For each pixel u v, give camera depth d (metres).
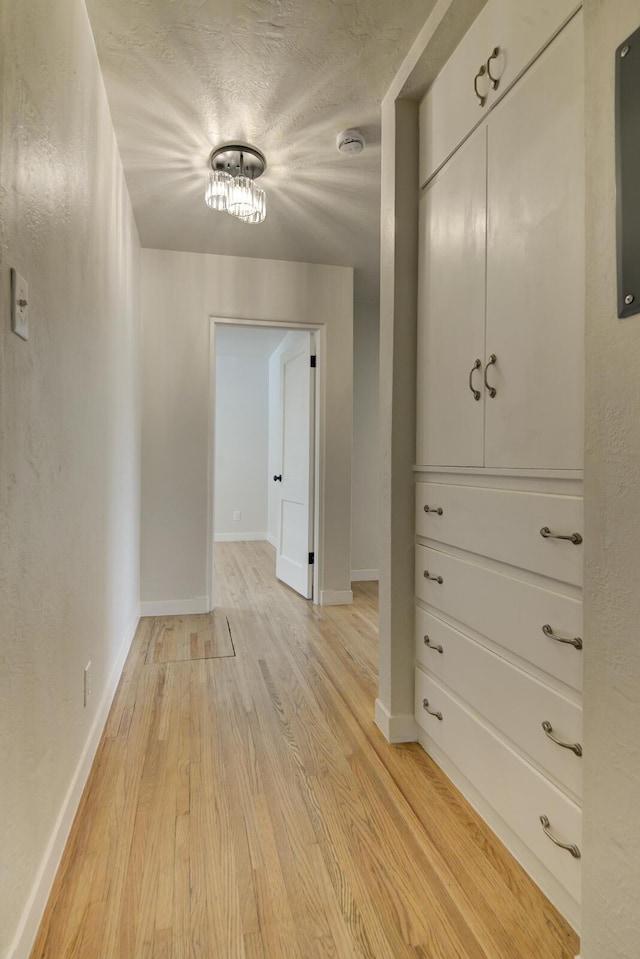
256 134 2.06
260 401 6.69
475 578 1.45
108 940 1.05
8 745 0.91
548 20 1.15
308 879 1.21
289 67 1.70
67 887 1.17
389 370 1.83
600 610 0.93
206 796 1.51
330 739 1.83
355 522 4.46
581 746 1.05
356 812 1.45
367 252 3.30
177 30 1.55
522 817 1.24
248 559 5.33
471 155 1.46
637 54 0.84
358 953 1.03
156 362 3.24
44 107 1.10
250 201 2.27
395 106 1.77
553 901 1.15
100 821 1.39
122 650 2.42
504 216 1.31
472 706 1.47
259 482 6.72
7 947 0.90
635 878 0.85
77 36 1.39
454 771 1.57
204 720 1.96
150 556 3.28
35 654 1.07
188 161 2.24
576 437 1.08
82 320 1.51
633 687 0.86
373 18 1.51
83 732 1.54
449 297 1.59
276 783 1.57
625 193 0.87
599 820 0.93
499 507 1.33
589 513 0.96
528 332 1.22
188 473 3.32
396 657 1.83
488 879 1.22
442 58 1.57
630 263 0.86
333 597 3.62
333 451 3.62
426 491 1.74
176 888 1.18
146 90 1.81
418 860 1.28
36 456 1.07
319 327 3.54
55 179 1.20
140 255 3.13
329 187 2.46
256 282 3.40
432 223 1.70
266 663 2.53
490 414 1.38
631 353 0.87
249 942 1.05
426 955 1.03
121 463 2.39
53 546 1.21
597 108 0.94
